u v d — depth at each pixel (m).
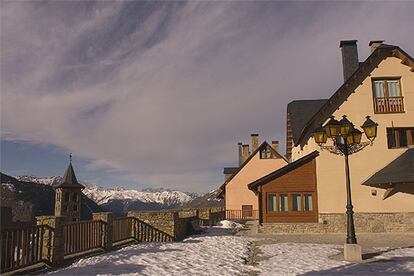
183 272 9.81
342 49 23.67
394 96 21.05
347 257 11.61
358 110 20.98
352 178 20.64
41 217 10.99
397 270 9.78
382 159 20.45
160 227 17.62
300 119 26.42
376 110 20.88
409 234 19.53
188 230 21.00
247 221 35.31
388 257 11.93
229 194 41.69
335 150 20.42
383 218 20.11
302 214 21.16
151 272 9.69
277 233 20.77
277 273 9.73
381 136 20.66
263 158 42.06
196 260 11.66
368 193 20.42
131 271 9.72
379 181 18.61
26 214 93.00
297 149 28.91
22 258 9.77
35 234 10.34
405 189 19.72
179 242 16.66
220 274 9.62
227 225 27.44
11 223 15.14
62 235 10.91
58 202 49.91
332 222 20.55
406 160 18.95
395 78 21.12
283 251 13.74
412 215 19.92
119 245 15.15
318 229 20.56
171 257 12.09
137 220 17.22
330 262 11.20
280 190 21.50
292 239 18.14
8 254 9.38
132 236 16.92
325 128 13.63
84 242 12.59
